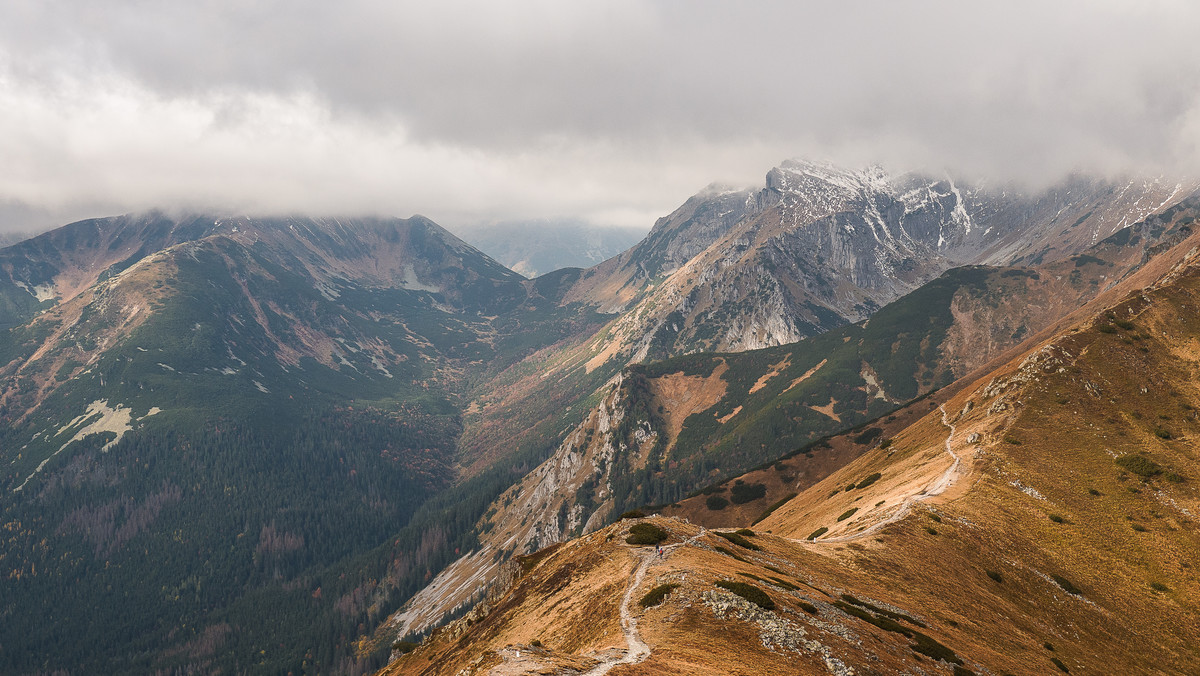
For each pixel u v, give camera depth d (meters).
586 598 63.59
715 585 55.59
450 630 101.62
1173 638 81.56
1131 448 122.56
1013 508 107.81
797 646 46.25
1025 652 66.75
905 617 64.44
